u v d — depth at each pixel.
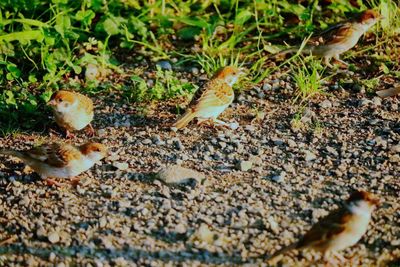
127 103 10.45
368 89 10.56
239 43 11.59
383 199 8.41
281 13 12.06
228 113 10.20
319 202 8.37
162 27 11.73
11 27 11.37
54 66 10.79
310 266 7.49
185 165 9.09
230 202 8.37
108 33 11.37
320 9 12.08
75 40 11.20
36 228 8.06
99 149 8.73
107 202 8.42
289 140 9.51
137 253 7.68
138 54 11.45
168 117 10.15
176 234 7.89
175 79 10.77
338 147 9.38
